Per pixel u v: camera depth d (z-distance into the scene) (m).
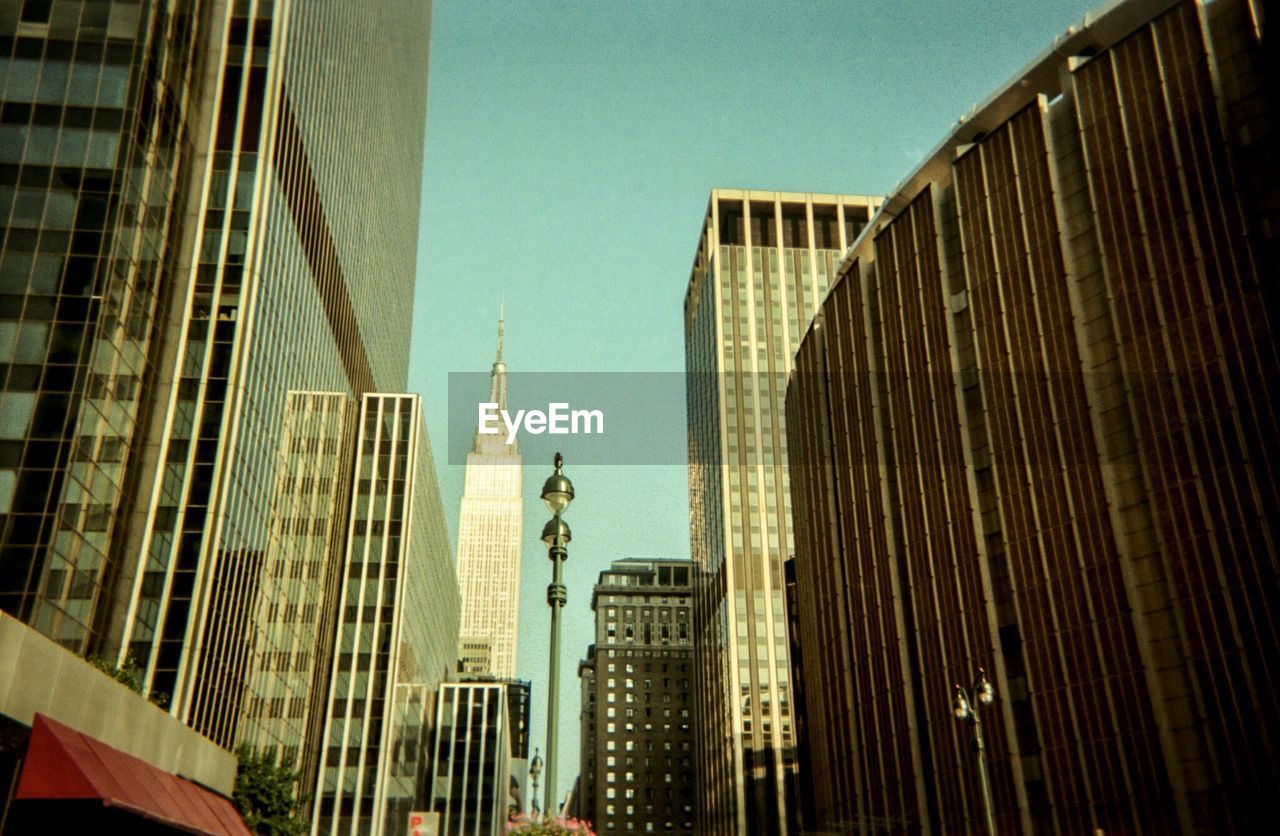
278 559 101.38
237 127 90.44
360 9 131.00
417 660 137.00
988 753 69.44
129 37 75.31
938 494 77.50
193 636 77.19
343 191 122.00
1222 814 55.09
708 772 184.00
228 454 83.00
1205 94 62.16
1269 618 54.59
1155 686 59.31
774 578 177.88
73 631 66.62
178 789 40.91
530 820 43.31
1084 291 67.69
